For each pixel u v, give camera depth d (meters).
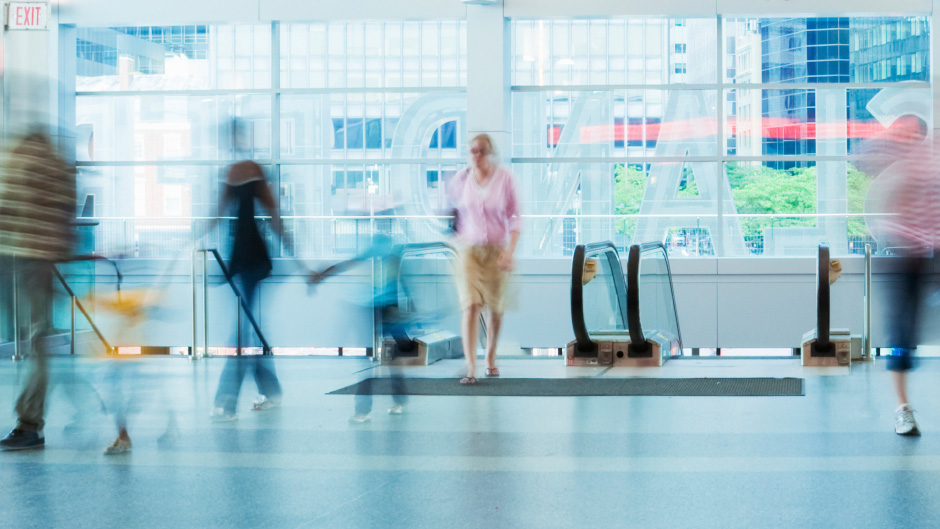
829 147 13.60
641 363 9.54
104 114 14.12
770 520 4.29
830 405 7.12
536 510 4.50
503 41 13.34
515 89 13.85
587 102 13.85
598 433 6.23
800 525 4.21
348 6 13.47
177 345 13.70
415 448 5.86
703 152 13.75
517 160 13.91
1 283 6.12
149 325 13.70
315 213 14.02
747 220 13.73
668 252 13.80
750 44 13.66
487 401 7.48
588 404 7.29
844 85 13.52
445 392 7.94
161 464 5.51
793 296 13.38
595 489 4.86
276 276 13.80
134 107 14.10
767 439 5.98
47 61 13.13
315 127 14.02
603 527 4.22
